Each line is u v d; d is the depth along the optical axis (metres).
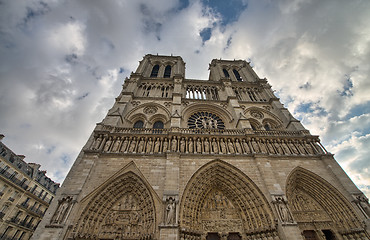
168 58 53.78
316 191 23.45
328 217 22.03
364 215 19.55
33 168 49.00
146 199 20.23
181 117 32.97
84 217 18.42
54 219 17.17
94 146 23.98
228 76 52.38
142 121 34.25
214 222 20.91
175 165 22.30
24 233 44.12
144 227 18.72
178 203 18.91
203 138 26.66
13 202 41.66
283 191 21.75
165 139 26.23
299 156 25.58
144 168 22.31
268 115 37.06
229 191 23.00
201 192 22.16
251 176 22.47
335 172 23.66
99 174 21.47
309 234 21.09
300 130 29.78
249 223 20.36
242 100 40.47
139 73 43.47
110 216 19.88
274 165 24.42
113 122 28.53
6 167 40.84
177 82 41.38
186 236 18.14
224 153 24.95
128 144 25.33
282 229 17.88
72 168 21.72
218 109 37.00
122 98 35.44
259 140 27.25
